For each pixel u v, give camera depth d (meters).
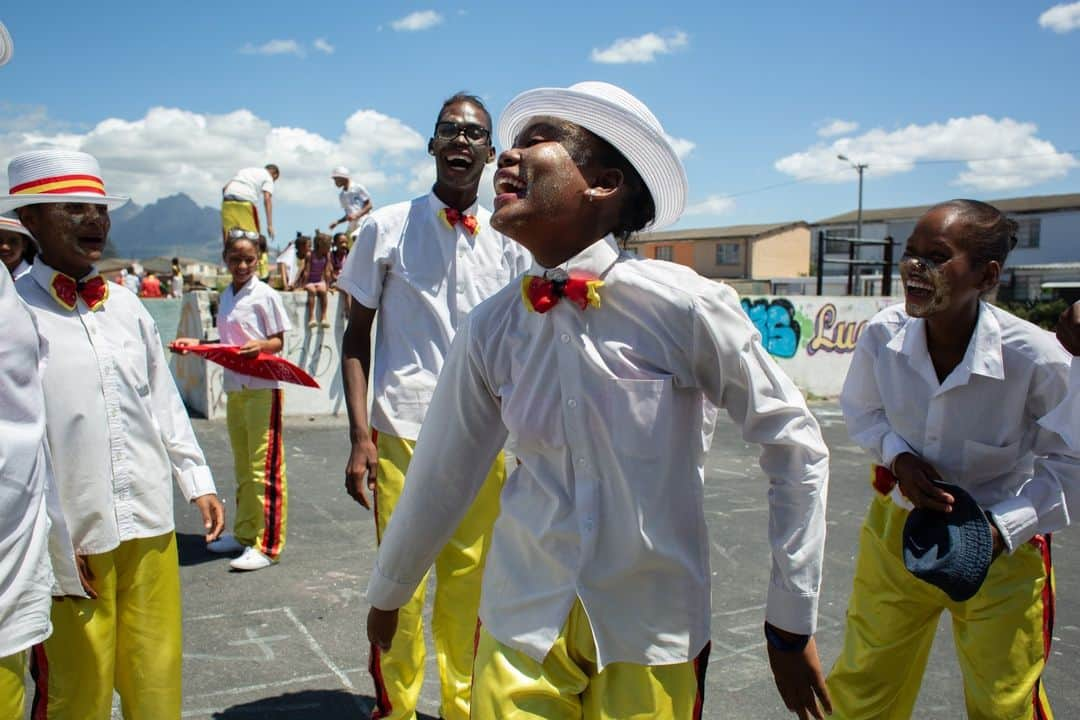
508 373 1.89
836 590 5.07
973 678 2.66
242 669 3.91
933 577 2.38
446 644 3.36
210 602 4.71
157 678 2.78
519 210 1.77
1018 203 50.34
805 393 14.09
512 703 1.81
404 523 2.08
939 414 2.67
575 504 1.80
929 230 2.54
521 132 1.87
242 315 5.51
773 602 1.84
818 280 15.76
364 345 3.44
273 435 5.32
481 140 3.32
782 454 1.82
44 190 2.54
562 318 1.78
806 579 1.80
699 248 56.47
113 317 2.70
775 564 1.83
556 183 1.76
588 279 1.78
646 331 1.78
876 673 2.77
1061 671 4.08
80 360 2.58
